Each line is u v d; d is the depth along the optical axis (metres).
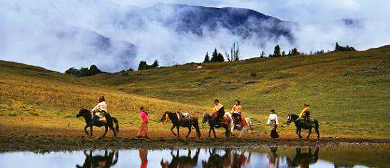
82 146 22.84
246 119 32.28
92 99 52.59
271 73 117.44
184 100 91.94
